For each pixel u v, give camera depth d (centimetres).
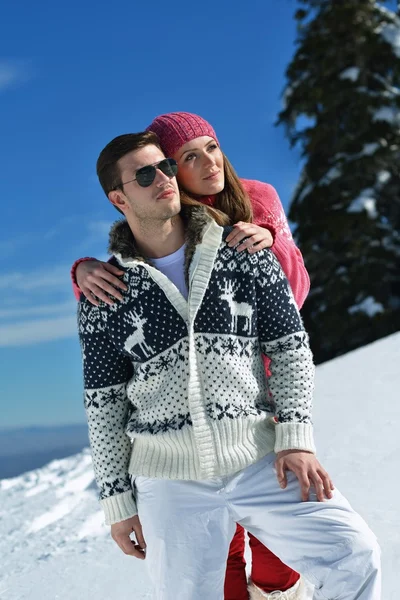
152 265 188
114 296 184
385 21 1535
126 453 193
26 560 341
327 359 1382
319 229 1407
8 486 562
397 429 356
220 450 176
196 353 179
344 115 1473
